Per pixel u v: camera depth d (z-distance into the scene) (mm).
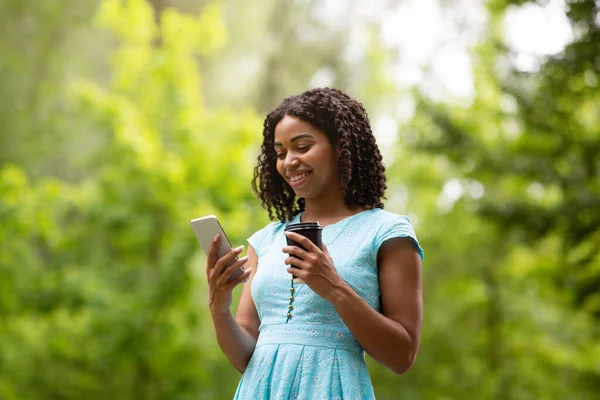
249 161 11594
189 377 10992
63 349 11641
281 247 2971
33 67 14992
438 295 16359
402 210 16906
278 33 18984
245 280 2787
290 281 2811
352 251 2785
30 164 14281
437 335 15992
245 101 18031
